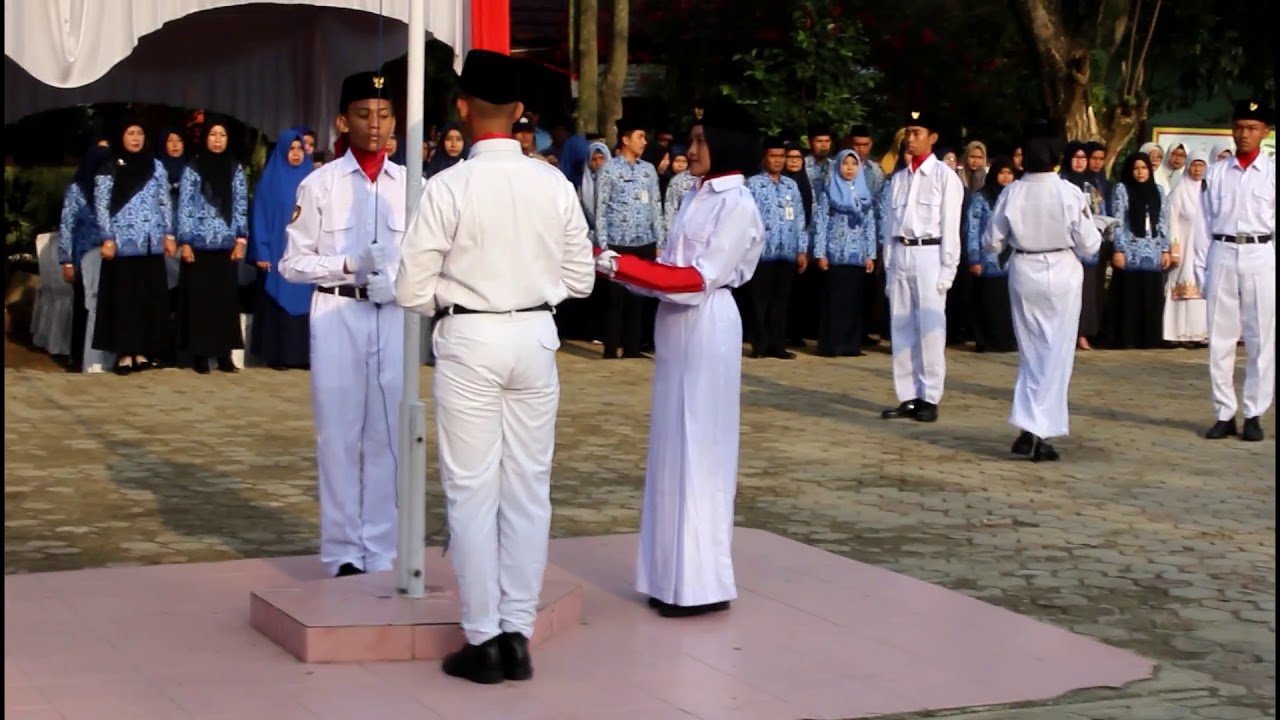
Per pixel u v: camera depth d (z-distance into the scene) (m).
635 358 15.61
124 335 13.66
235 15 11.27
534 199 5.77
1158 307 17.22
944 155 16.61
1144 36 21.02
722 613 6.83
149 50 11.87
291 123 12.12
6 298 16.30
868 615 6.84
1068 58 18.61
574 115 17.95
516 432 5.83
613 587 7.24
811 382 14.33
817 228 16.06
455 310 5.76
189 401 12.48
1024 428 10.62
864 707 5.68
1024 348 10.62
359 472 7.09
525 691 5.77
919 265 12.09
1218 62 21.09
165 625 6.49
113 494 9.07
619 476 9.85
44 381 13.38
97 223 13.53
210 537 8.15
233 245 13.98
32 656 6.06
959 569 7.75
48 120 16.94
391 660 6.06
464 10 7.39
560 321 16.98
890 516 8.89
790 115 19.09
